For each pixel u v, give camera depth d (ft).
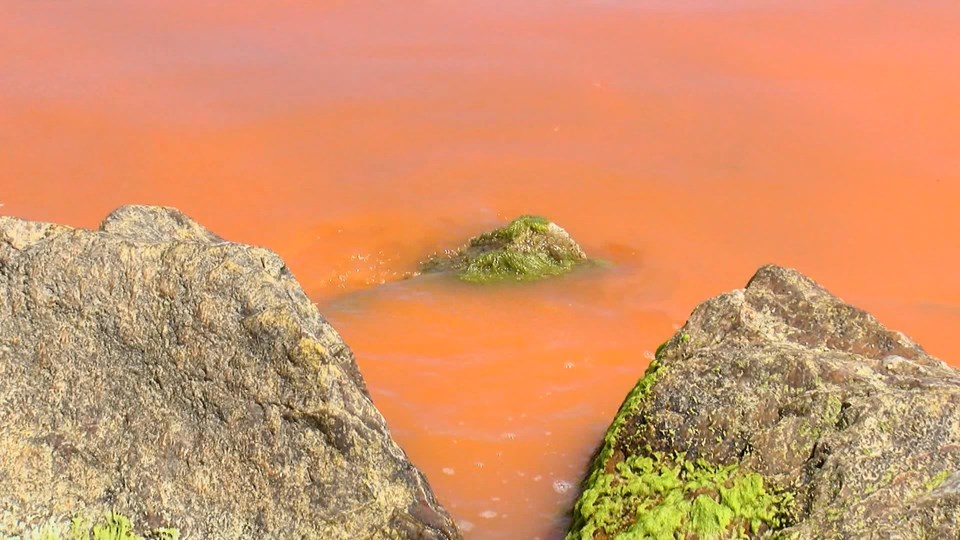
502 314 42.19
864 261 48.80
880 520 22.99
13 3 77.00
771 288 30.25
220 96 64.75
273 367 25.53
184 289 26.23
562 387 36.94
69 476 26.35
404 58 71.67
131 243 26.81
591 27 77.66
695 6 82.17
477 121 63.10
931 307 44.78
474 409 35.32
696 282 46.06
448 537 26.13
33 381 26.91
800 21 79.10
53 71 66.28
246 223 50.67
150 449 26.13
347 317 41.42
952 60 72.43
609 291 44.68
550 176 56.59
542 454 33.06
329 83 67.41
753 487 25.04
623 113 64.44
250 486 25.54
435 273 46.06
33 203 51.24
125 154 57.06
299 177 55.83
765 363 26.96
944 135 61.93
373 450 25.46
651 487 26.55
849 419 25.02
